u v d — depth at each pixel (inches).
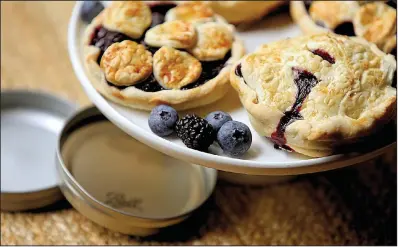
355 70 14.8
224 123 14.6
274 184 18.9
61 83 20.9
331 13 17.2
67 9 22.6
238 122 14.6
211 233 17.7
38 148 18.9
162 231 17.5
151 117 14.8
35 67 21.2
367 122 14.3
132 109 15.6
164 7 17.1
